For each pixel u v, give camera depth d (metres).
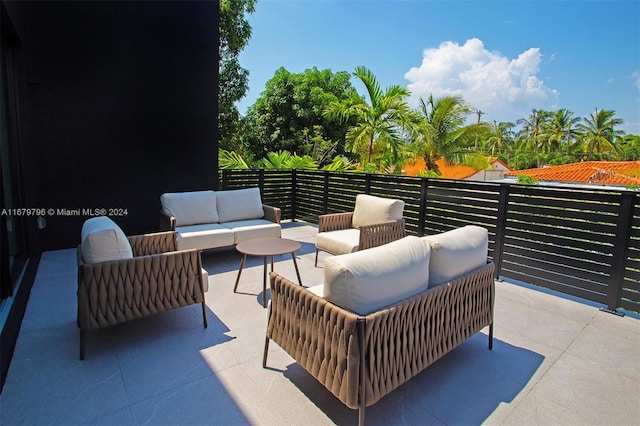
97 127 4.95
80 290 2.23
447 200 4.53
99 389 1.99
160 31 5.34
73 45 4.68
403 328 1.79
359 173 5.75
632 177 15.13
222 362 2.27
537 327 2.86
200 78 5.78
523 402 1.97
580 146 32.84
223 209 4.74
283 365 2.25
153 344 2.46
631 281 3.10
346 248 3.85
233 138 14.24
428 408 1.91
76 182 4.87
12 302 2.94
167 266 2.50
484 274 2.35
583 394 2.05
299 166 8.01
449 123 11.91
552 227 3.56
